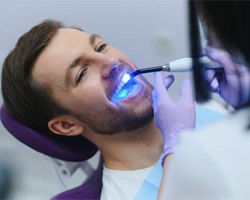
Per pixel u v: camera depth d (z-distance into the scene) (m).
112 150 1.28
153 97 1.13
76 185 1.46
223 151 0.60
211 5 0.57
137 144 1.27
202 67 0.87
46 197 1.44
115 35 1.46
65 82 1.17
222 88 0.97
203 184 0.60
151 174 1.23
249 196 0.57
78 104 1.19
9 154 1.39
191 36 0.68
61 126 1.26
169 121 1.04
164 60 1.47
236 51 0.60
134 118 1.19
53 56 1.17
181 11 1.39
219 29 0.59
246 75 0.66
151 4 1.40
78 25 1.45
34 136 1.24
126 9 1.42
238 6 0.55
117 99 1.19
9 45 1.40
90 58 1.16
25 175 1.38
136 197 1.20
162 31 1.43
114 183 1.26
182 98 1.06
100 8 1.42
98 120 1.21
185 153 0.63
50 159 1.40
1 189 1.24
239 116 0.64
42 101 1.21
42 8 1.40
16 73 1.21
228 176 0.58
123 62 1.21
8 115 1.25
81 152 1.32
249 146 0.60
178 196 0.64
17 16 1.39
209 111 1.29
